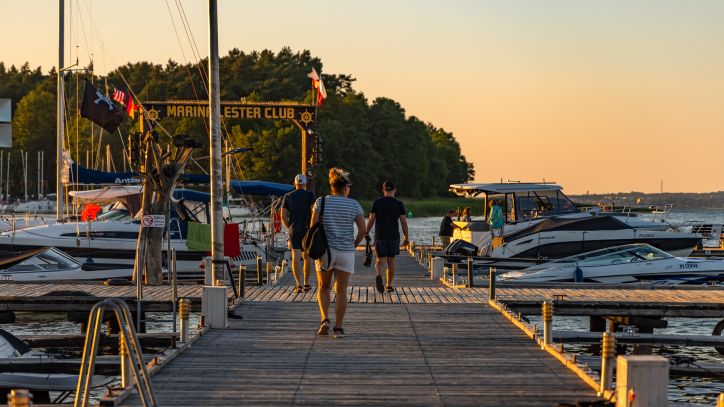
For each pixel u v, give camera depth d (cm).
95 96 2747
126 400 959
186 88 14188
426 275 2795
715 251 4050
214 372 1107
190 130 12031
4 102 1225
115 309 848
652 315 1875
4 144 1229
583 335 1547
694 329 2359
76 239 2823
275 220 3506
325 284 1357
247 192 3319
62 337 1675
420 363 1169
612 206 4344
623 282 2606
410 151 15888
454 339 1365
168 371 1113
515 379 1068
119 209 3703
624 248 2645
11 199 13200
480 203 14325
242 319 1574
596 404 896
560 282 2505
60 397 1439
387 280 2019
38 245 2797
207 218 3166
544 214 3591
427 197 17138
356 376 1084
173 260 1570
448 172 17800
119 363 1288
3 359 1313
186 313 1284
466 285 2306
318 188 12800
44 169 14288
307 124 3447
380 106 15825
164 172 2361
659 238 3228
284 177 12106
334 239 1320
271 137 12131
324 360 1188
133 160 2383
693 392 1567
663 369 852
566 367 1143
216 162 1675
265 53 15625
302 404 941
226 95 14000
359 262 3400
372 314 1653
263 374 1095
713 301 1930
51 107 14412
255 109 3419
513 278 2655
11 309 1891
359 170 13575
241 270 1884
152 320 2420
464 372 1110
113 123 2772
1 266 2522
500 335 1405
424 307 1764
